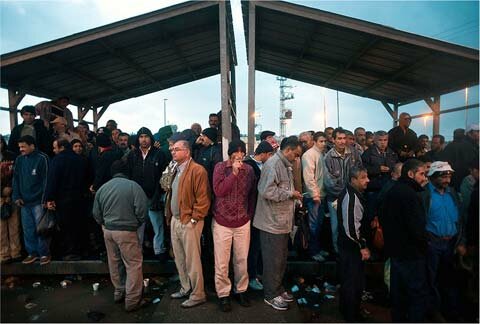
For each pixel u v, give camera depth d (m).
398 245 2.97
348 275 3.20
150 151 4.21
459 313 3.19
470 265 3.14
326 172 4.16
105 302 3.76
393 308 3.06
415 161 2.99
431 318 3.04
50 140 4.99
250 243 3.74
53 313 3.53
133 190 3.39
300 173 4.25
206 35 5.78
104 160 4.26
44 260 4.30
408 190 2.91
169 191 3.56
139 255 3.51
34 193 4.20
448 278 3.23
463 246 3.15
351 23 4.56
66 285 4.21
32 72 5.65
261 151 3.77
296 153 3.32
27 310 3.60
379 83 7.50
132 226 3.41
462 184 3.47
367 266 4.08
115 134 5.77
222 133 4.31
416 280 2.90
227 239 3.28
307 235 3.74
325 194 4.26
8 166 4.35
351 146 4.44
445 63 5.27
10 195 4.33
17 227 4.40
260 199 3.39
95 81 7.07
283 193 3.19
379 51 5.60
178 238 3.39
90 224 4.93
